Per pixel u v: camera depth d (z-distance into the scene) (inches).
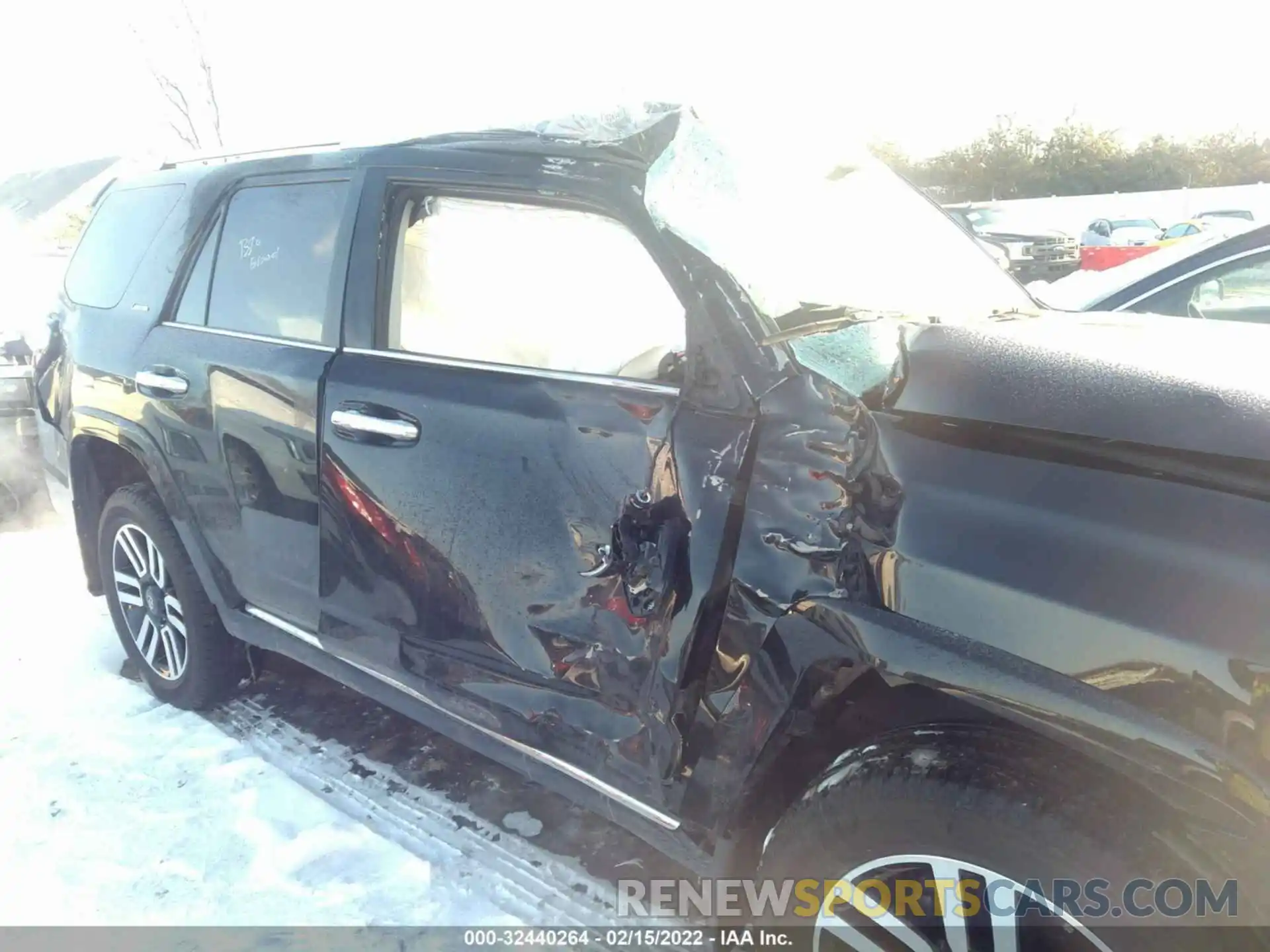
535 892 100.3
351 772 122.4
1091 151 1466.5
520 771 93.5
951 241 118.2
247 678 139.1
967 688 63.4
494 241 92.7
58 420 149.9
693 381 77.5
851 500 69.2
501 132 97.4
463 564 92.0
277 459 109.3
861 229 105.1
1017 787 61.6
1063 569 61.5
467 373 92.8
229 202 123.8
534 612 87.3
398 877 103.2
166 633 138.4
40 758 127.4
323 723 134.3
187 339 122.9
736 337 76.1
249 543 117.3
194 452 121.3
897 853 66.9
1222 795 55.6
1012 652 62.4
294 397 106.0
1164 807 58.9
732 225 88.0
